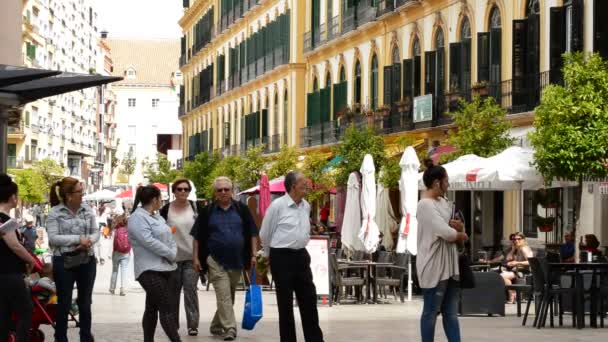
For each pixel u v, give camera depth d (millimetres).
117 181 156500
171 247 13742
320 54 51156
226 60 72812
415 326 18250
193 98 85938
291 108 54562
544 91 22453
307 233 14117
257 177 48438
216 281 16047
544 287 17922
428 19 37875
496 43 32281
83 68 112312
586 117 21938
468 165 23953
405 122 38500
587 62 22781
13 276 12445
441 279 12484
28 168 75188
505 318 19953
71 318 18062
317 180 39562
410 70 38969
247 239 16219
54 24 90625
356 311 21703
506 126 28031
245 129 65312
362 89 44750
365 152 35000
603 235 26578
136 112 158125
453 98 34719
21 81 14977
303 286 14094
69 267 14352
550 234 28797
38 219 73875
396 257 25734
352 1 45656
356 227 27500
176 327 13844
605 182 23516
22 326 12539
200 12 83250
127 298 25750
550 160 21984
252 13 64500
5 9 21953
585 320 19500
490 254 30047
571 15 27703
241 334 16922
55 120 95250
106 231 62688
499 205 33125
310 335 14094
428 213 12469
